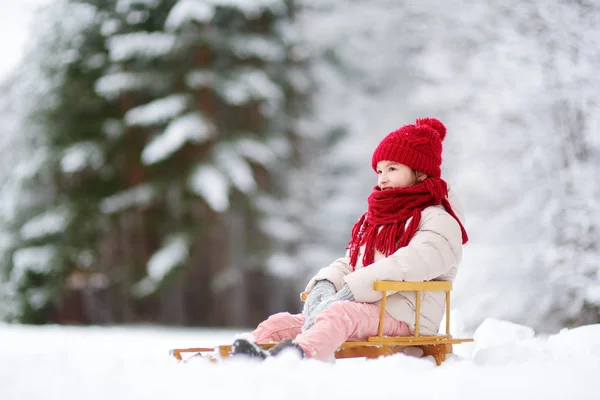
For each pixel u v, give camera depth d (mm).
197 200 21562
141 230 22047
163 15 22344
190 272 22125
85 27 21922
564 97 9508
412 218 4586
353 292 4285
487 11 11391
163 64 22250
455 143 13797
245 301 22812
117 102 22875
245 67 22344
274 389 2742
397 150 4777
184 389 2754
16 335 11945
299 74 24203
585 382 3148
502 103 10734
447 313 4555
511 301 10586
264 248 22469
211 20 22562
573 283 9219
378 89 25812
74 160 21094
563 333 5297
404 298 4414
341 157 24766
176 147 20172
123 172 22609
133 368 3213
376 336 4238
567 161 9961
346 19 24172
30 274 21297
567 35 9148
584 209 9422
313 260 23406
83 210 21672
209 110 21859
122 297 22172
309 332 3998
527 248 10766
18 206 21906
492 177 11617
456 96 13891
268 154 21906
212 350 4262
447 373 3229
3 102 22844
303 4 24797
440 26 15875
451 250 4527
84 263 21531
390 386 2902
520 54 10008
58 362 3367
